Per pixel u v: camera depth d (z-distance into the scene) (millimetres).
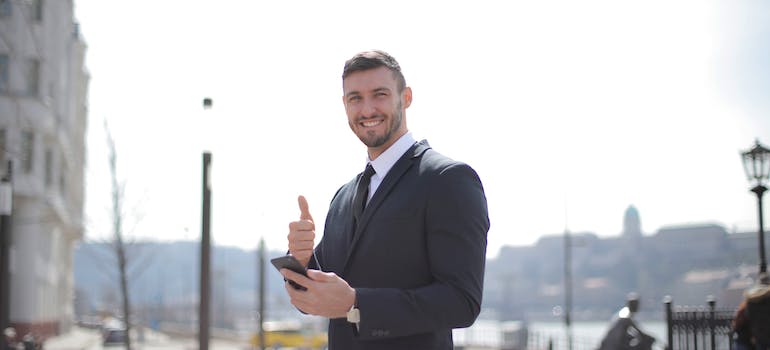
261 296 28016
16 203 37219
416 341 2381
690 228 142750
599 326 138875
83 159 58438
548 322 152375
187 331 65625
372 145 2559
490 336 38438
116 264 30625
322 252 2736
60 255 53438
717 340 10008
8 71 33500
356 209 2553
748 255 92625
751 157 11539
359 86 2545
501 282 174000
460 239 2338
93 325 76250
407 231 2400
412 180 2451
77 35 49406
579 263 170000
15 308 37688
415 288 2393
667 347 9664
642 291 143000
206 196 16203
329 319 2598
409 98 2691
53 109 37625
